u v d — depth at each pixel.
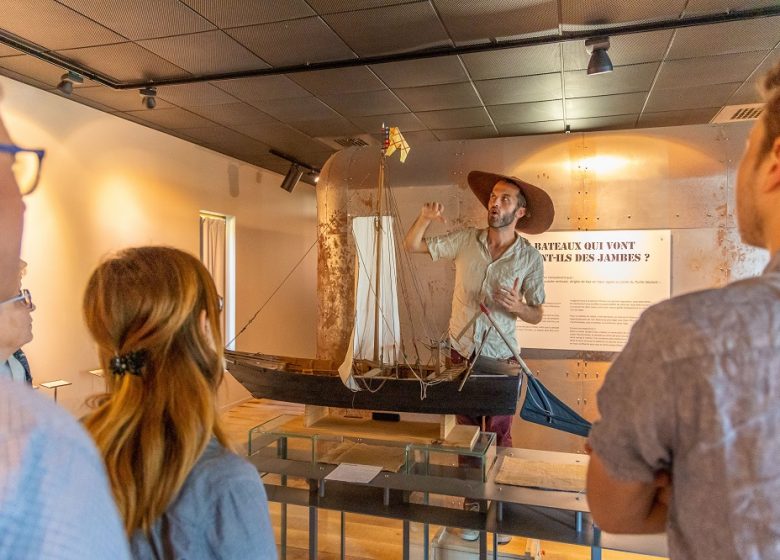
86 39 3.14
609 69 3.08
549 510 1.78
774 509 0.47
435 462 1.87
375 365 2.62
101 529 0.32
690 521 0.51
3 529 0.28
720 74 3.74
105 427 0.77
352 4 2.76
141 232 4.73
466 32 3.08
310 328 8.10
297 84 3.88
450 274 3.13
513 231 2.84
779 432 0.48
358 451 1.99
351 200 3.30
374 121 4.82
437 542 2.43
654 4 2.78
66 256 3.98
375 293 2.63
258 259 6.68
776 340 0.50
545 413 2.32
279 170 6.97
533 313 2.69
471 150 3.21
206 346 0.84
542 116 4.70
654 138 3.00
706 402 0.50
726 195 2.87
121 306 0.80
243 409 5.99
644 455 0.56
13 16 2.85
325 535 2.73
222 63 3.51
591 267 3.07
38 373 3.75
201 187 5.56
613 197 3.03
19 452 0.30
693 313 0.53
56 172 3.92
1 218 0.40
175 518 0.74
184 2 2.71
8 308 1.34
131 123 4.64
